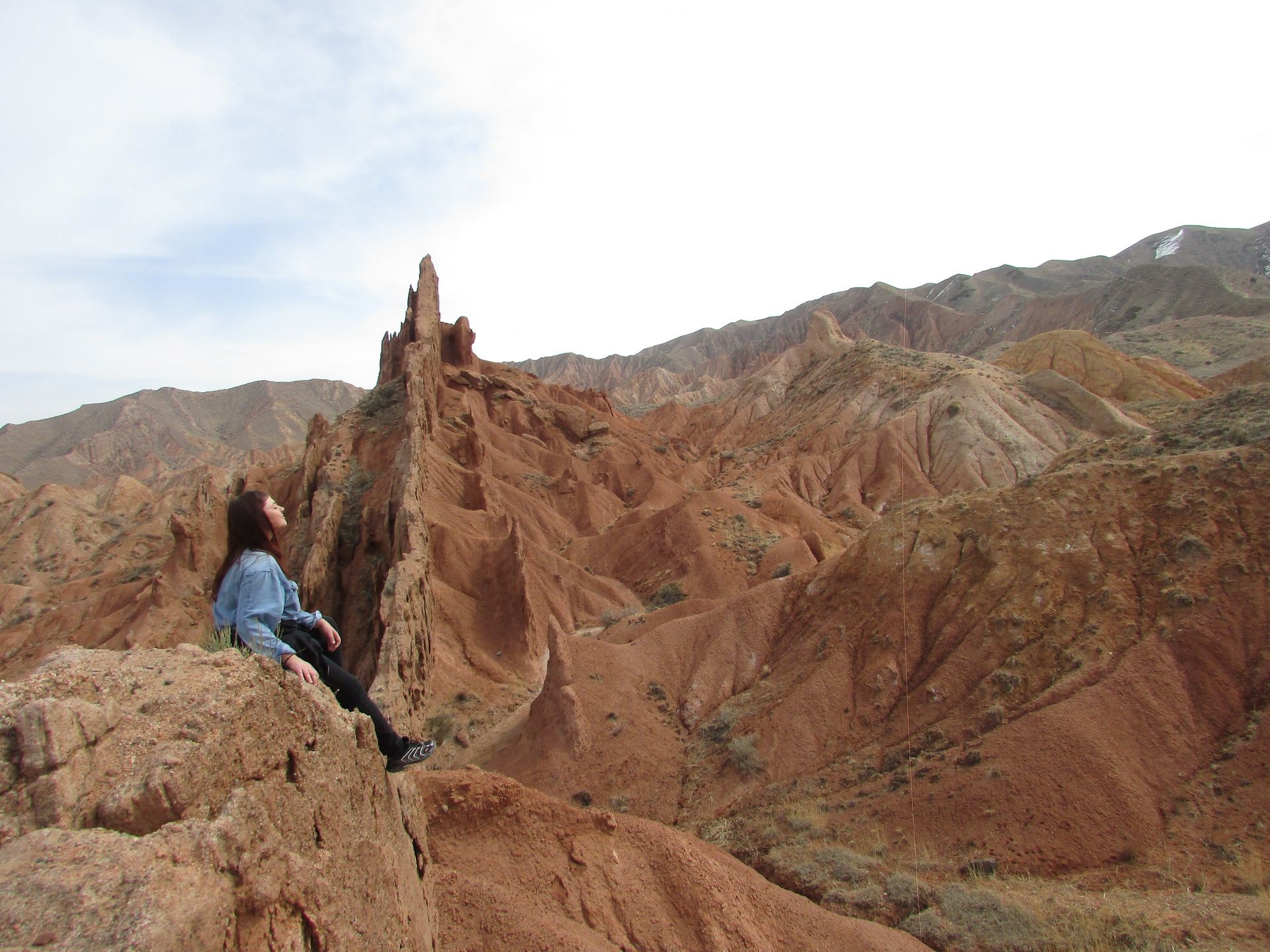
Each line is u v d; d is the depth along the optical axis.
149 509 108.62
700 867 16.97
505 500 83.81
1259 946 17.16
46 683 5.20
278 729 6.18
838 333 175.75
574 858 15.84
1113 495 32.66
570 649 38.19
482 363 128.00
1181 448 39.81
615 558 75.50
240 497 6.68
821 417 123.88
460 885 13.61
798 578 40.66
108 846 4.41
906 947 17.98
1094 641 27.92
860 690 32.03
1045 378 103.12
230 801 5.25
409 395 73.81
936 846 23.94
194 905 4.40
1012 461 89.12
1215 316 146.00
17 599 81.06
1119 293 190.25
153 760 4.97
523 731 37.19
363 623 50.69
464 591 54.19
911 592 34.03
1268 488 29.19
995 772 25.03
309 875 5.87
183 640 60.09
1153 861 21.62
